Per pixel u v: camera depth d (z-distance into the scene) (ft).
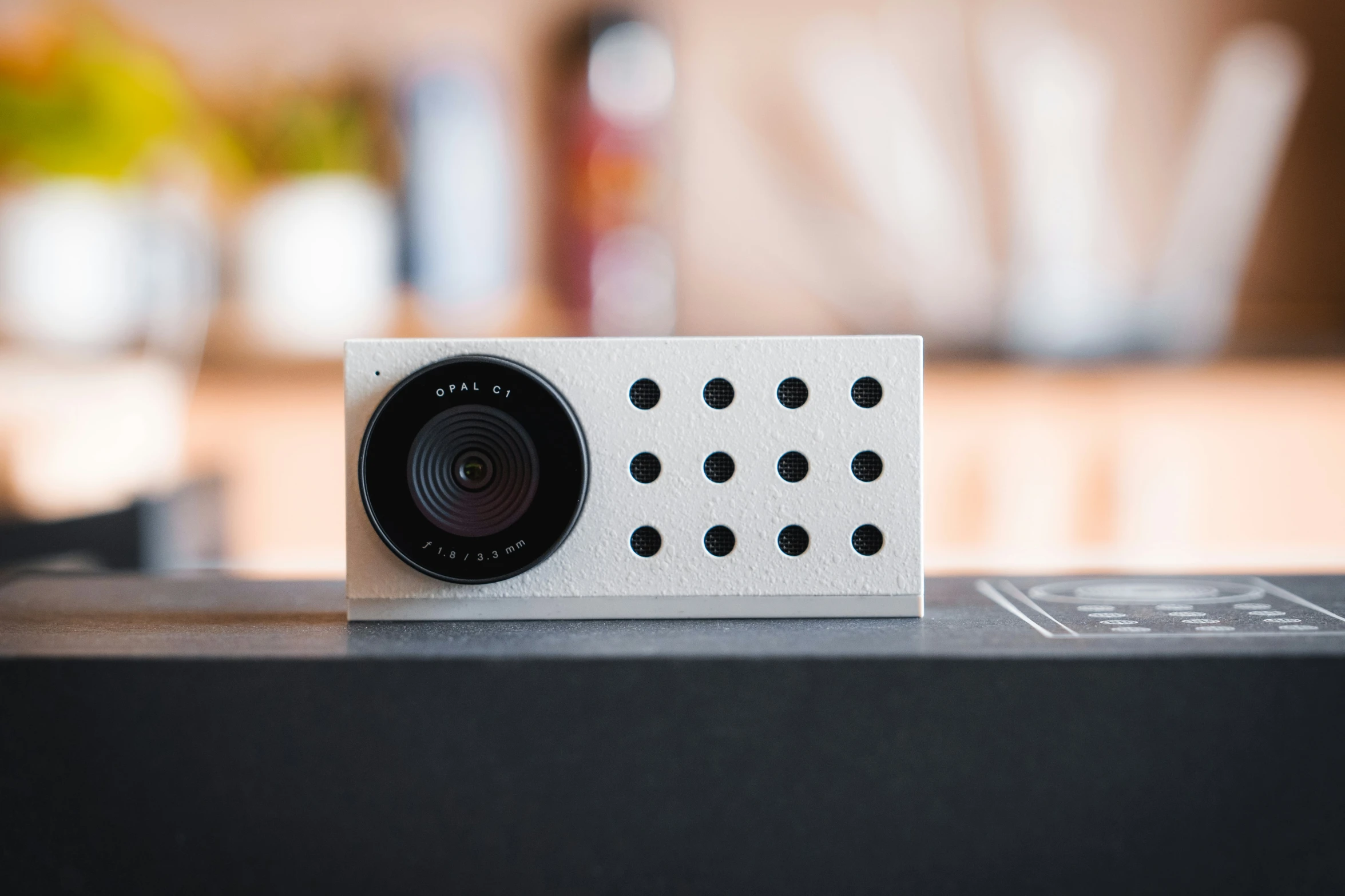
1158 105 5.32
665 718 1.38
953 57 5.24
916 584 1.66
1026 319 5.05
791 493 1.65
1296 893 1.37
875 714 1.38
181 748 1.38
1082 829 1.38
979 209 5.29
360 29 5.18
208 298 4.80
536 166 5.21
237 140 5.04
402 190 4.92
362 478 1.64
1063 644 1.44
